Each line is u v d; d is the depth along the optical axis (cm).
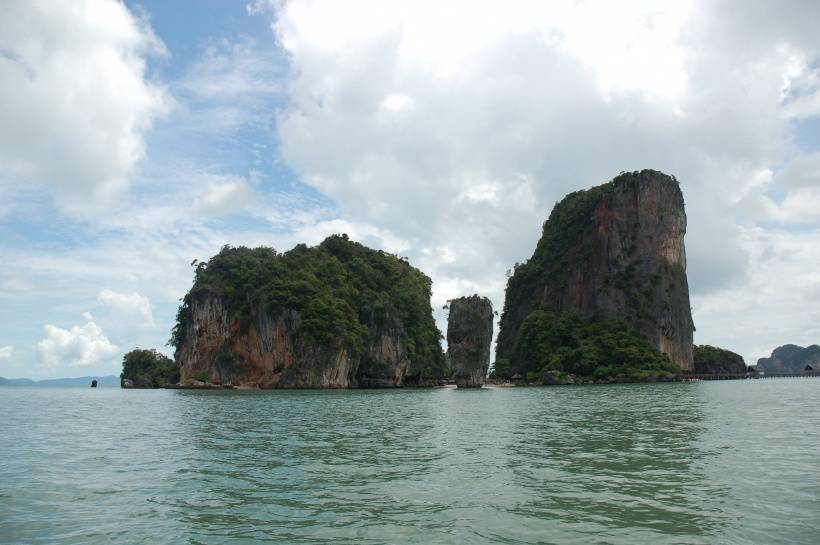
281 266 11369
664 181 14600
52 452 2130
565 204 17150
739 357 16250
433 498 1325
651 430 2580
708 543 988
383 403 5281
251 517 1189
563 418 3356
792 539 1001
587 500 1283
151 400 6253
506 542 1010
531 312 16000
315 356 10106
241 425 3131
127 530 1112
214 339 11281
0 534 1096
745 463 1669
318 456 1966
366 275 12694
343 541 1030
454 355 10138
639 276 14275
